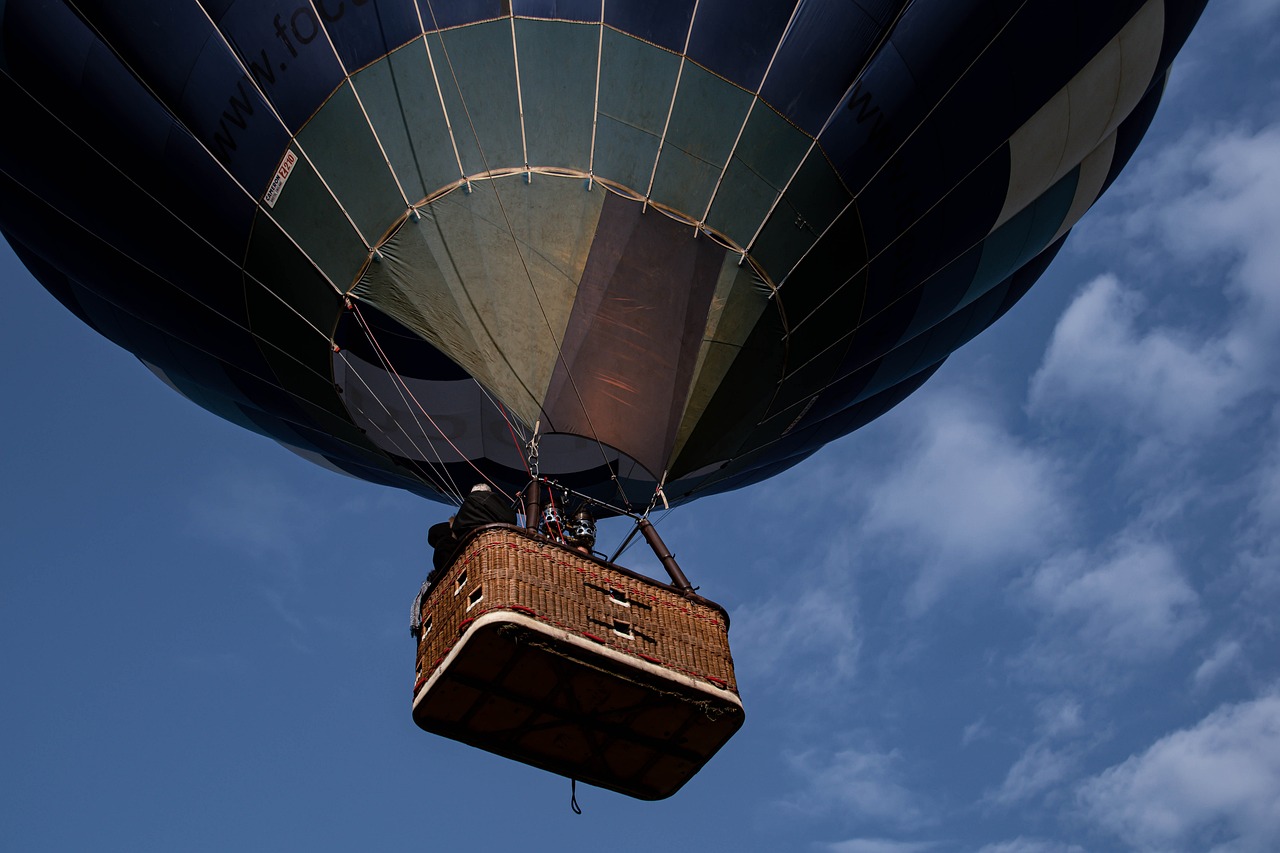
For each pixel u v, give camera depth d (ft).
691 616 33.47
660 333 40.27
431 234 39.32
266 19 39.09
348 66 39.06
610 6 39.58
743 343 41.22
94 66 39.68
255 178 39.68
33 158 41.78
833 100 40.50
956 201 43.55
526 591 31.45
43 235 45.16
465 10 39.24
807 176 40.70
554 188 39.50
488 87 39.29
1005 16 41.27
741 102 40.04
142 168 40.52
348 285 39.83
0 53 40.11
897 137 41.32
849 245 42.01
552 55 39.40
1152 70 46.50
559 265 39.55
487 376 39.29
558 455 48.85
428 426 48.06
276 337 42.75
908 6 40.57
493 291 39.29
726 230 40.40
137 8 39.19
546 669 31.50
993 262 48.98
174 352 49.78
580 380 39.75
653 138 39.75
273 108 39.29
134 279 44.52
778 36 40.14
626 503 45.62
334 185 39.40
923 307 47.73
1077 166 48.96
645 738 33.58
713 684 32.65
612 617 32.32
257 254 40.63
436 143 39.29
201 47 39.24
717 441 42.22
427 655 32.48
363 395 45.80
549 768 34.47
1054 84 43.14
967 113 42.04
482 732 33.14
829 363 45.01
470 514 34.27
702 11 39.83
